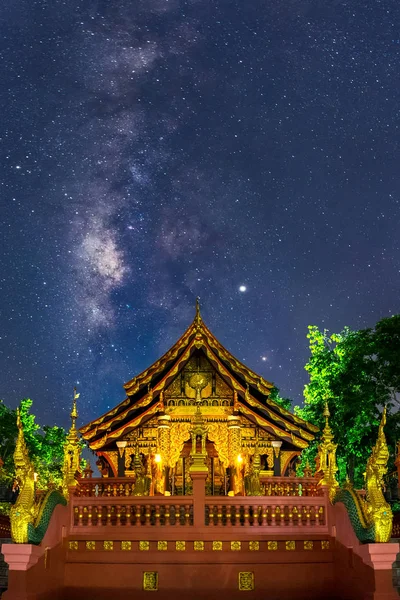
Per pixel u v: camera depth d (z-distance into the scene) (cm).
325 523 1678
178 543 1630
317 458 2327
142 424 2925
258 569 1617
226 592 1594
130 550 1630
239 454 2850
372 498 1512
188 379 2980
